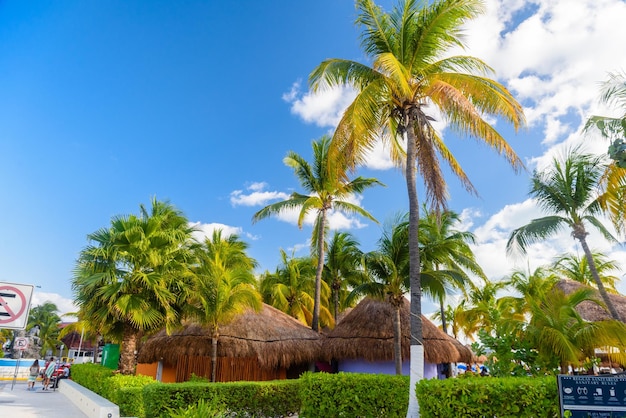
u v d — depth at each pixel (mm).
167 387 10562
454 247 15578
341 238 28391
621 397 5688
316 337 19719
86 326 17312
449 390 7543
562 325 10539
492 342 9617
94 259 14844
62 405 15133
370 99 11141
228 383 11594
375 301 19766
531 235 20188
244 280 16422
